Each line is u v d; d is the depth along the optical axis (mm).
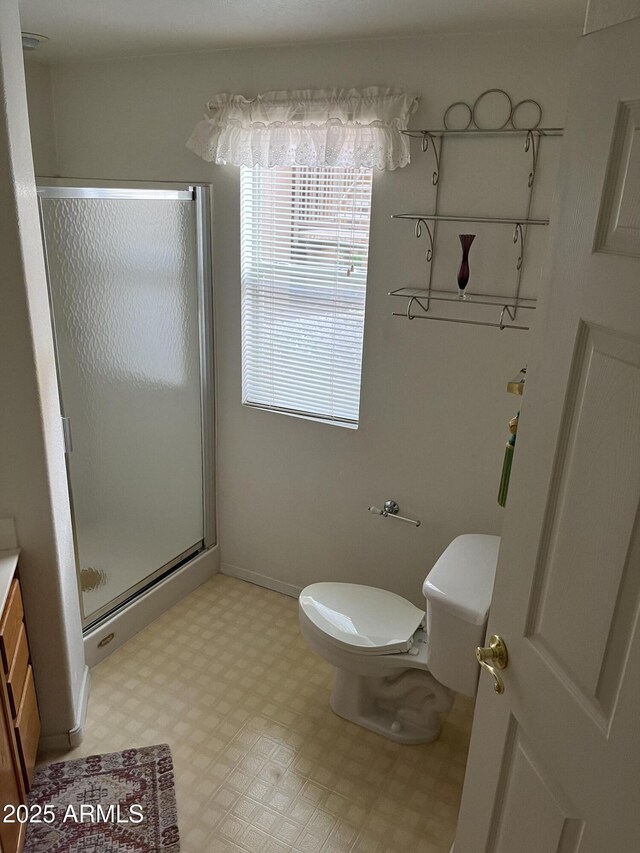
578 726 1134
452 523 2748
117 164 3039
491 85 2209
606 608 1049
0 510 2016
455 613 1984
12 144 1739
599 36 998
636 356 955
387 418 2748
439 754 2395
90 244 2426
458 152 2316
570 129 1082
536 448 1222
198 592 3305
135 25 2256
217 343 3088
